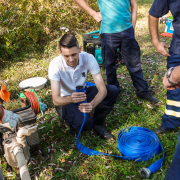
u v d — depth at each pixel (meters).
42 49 6.38
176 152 1.58
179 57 2.57
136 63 3.51
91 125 2.69
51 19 6.44
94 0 7.61
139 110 3.45
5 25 5.63
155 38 2.77
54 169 2.44
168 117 2.81
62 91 2.75
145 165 2.40
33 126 2.41
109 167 2.41
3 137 2.31
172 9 2.44
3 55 5.65
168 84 1.53
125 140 2.68
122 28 3.31
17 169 2.41
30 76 4.82
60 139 2.91
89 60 2.59
